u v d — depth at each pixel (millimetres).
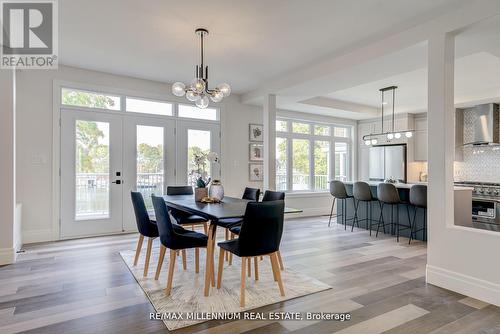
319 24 3125
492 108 5973
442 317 2271
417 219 4805
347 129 8312
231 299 2551
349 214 5980
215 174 5898
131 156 5098
